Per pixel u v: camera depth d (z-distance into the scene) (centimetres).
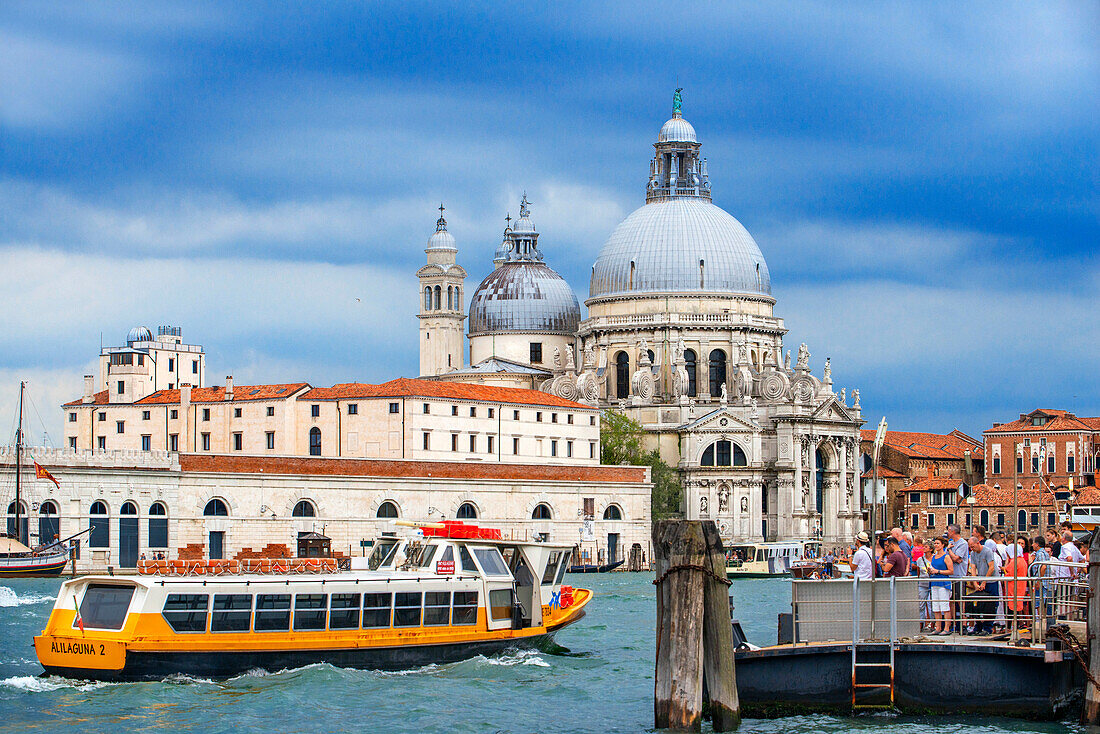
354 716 6406
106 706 6506
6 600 11412
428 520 17475
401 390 18525
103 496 15100
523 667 7619
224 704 6588
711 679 5700
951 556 6134
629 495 19812
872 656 5922
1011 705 5859
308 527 16538
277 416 19025
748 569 18725
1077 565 5803
